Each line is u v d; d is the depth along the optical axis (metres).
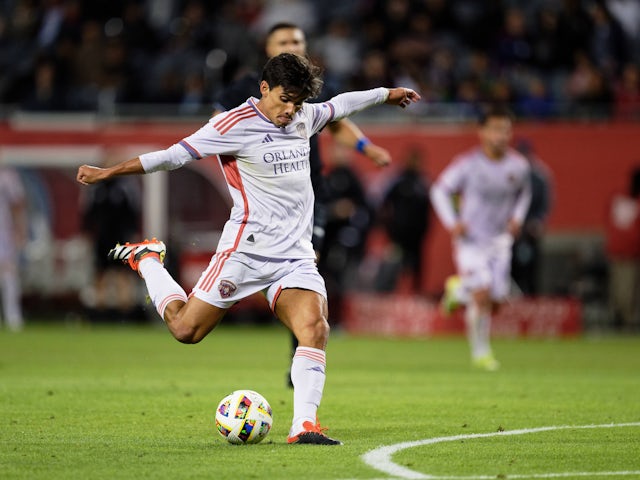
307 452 24.58
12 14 99.75
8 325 79.50
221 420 25.84
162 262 28.45
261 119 26.41
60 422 29.94
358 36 93.19
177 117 85.12
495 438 27.05
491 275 52.69
